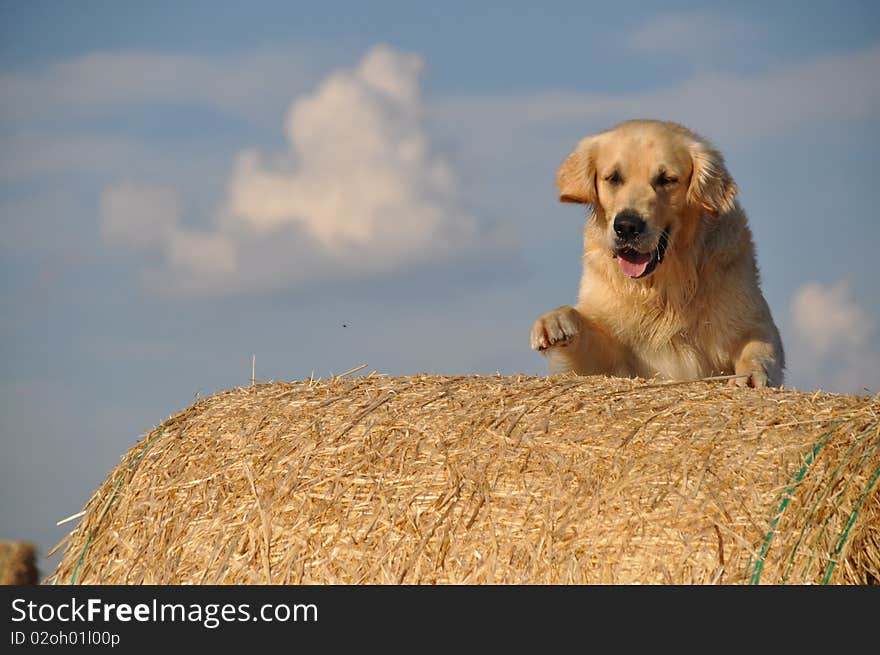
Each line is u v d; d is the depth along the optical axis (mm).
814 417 9320
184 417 11336
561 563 8648
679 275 14195
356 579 9125
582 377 11156
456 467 9391
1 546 17984
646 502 8711
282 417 10703
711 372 14625
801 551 8352
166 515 10266
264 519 9672
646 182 14133
